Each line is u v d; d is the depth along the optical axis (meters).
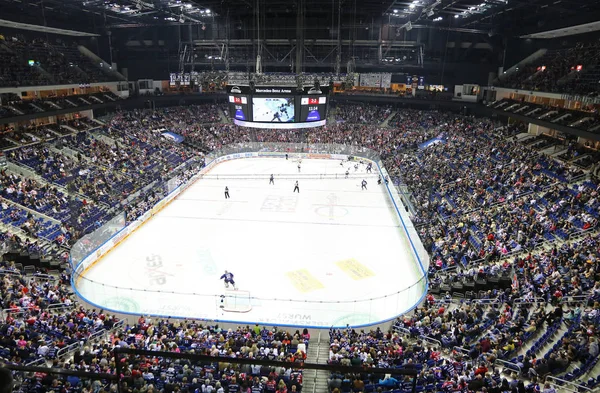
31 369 4.64
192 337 18.64
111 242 32.62
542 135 49.53
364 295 26.38
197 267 29.77
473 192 39.22
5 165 39.28
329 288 27.14
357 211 42.12
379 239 35.19
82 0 46.81
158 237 35.12
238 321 22.61
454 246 29.61
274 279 28.16
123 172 46.59
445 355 18.22
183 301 25.05
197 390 13.84
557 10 46.97
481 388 14.08
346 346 18.03
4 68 48.53
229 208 42.59
